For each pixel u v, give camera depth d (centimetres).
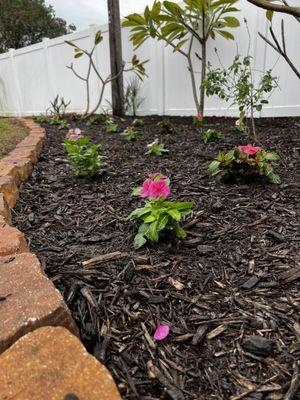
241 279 102
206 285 100
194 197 165
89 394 50
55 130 407
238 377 70
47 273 106
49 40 614
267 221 137
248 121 352
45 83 663
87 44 561
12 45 1417
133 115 516
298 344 78
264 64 364
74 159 201
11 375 53
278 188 169
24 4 1391
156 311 91
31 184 197
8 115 778
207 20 370
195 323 86
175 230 123
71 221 147
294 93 354
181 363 74
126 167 224
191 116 448
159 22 389
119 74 488
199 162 225
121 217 148
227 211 148
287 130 293
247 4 363
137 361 75
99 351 77
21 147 256
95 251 120
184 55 400
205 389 68
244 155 175
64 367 54
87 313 90
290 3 332
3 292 75
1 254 96
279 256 112
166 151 247
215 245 121
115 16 468
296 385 68
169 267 109
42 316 66
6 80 747
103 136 349
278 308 90
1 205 135
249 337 80
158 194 119
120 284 101
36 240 130
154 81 486
